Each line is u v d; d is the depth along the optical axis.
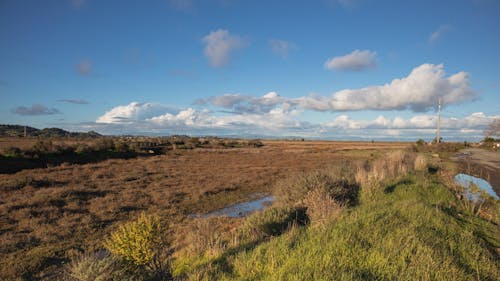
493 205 9.52
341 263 3.98
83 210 12.40
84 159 31.81
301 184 10.42
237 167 29.84
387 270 3.80
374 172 12.79
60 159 29.73
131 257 4.79
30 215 11.04
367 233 5.16
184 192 16.84
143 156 38.66
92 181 19.67
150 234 4.94
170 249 7.67
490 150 49.97
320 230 5.52
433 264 3.91
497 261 4.57
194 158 39.81
